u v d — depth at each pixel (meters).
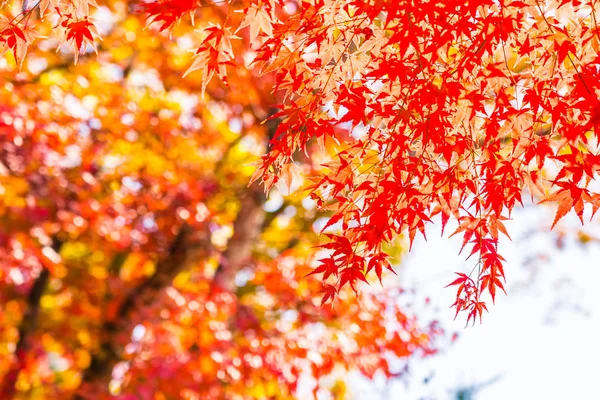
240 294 10.45
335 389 10.70
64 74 9.54
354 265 3.27
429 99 3.07
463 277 3.50
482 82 3.19
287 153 3.42
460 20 2.94
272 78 9.19
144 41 9.98
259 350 8.12
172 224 8.98
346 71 3.32
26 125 7.93
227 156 11.09
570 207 3.03
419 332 8.84
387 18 2.80
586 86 2.94
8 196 8.55
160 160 9.96
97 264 11.77
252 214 8.80
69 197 8.74
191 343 8.09
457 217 3.51
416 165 3.20
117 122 9.23
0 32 3.47
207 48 3.18
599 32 2.99
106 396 7.99
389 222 3.28
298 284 8.65
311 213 10.47
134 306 8.76
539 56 3.40
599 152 3.01
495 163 3.28
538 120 3.19
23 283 9.36
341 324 8.68
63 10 3.43
